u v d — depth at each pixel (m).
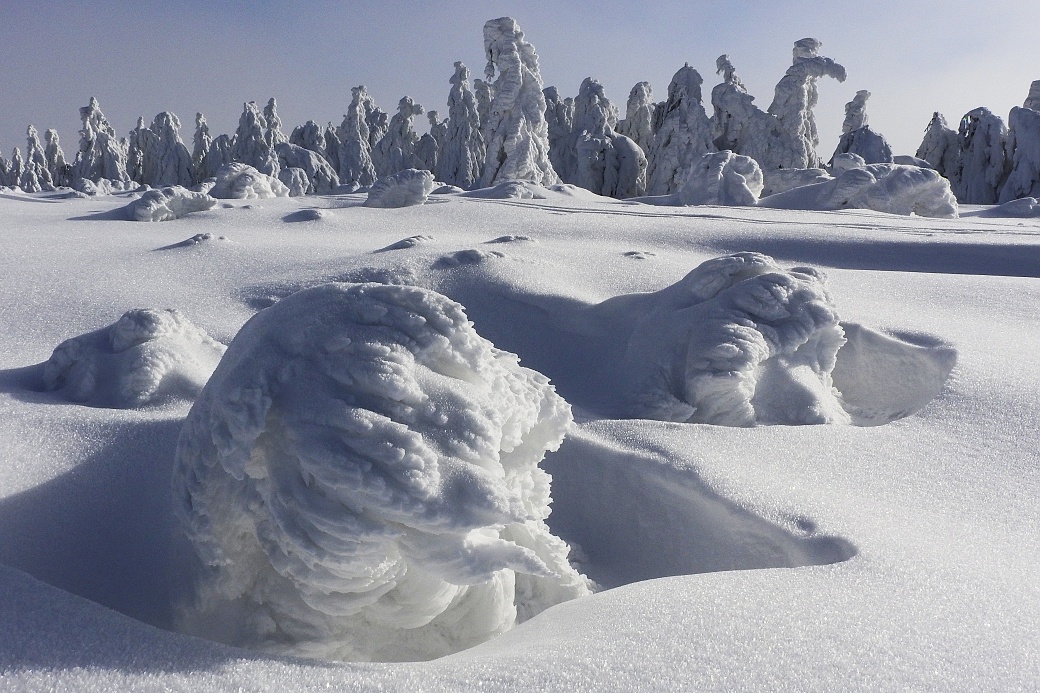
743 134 30.44
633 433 3.39
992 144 28.09
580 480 3.25
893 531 2.48
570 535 3.15
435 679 1.56
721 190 18.95
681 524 2.93
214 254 8.48
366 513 1.77
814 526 2.51
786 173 23.75
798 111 29.50
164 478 2.83
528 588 2.43
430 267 6.97
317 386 1.91
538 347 5.65
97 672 1.52
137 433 3.04
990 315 6.11
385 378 1.86
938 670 1.64
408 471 1.73
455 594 2.08
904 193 16.98
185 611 2.17
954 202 17.06
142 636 1.67
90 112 35.72
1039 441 3.38
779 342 4.23
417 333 2.00
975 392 3.97
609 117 33.25
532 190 20.48
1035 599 2.02
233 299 6.70
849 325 5.16
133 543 2.54
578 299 6.00
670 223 12.61
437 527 1.74
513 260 7.11
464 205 15.45
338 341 1.96
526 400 2.25
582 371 5.20
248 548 2.06
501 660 1.63
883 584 2.05
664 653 1.65
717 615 1.82
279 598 2.00
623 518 3.11
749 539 2.67
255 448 1.96
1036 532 2.59
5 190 23.03
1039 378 4.15
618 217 13.76
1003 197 27.27
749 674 1.58
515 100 25.44
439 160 34.16
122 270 7.68
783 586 2.01
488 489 1.78
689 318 4.49
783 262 10.33
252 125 35.03
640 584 2.09
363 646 2.04
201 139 36.59
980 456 3.26
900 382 4.82
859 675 1.60
